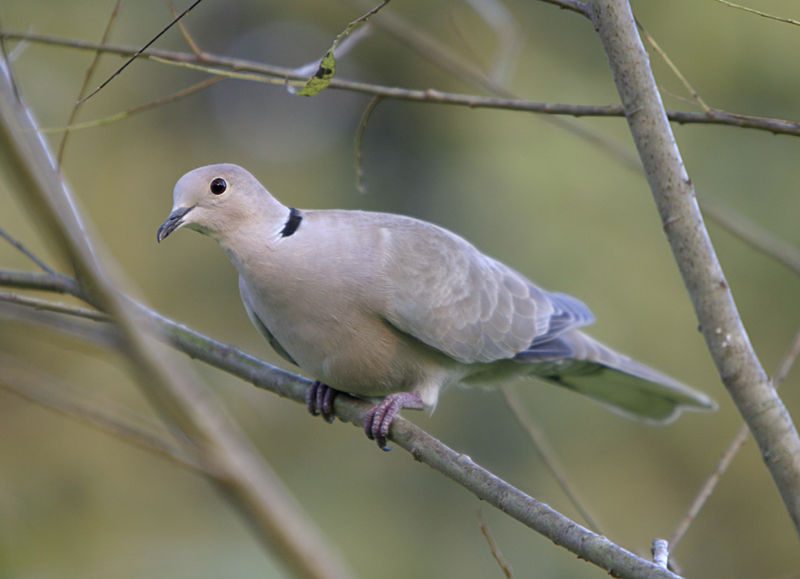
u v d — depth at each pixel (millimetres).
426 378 6656
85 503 11383
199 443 3535
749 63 13797
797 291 13570
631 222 13656
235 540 10820
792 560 13359
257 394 11820
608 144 6977
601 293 13398
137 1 15477
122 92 15586
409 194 16516
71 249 3445
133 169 15562
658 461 13570
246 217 6059
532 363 7473
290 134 17672
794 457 3877
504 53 7062
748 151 13773
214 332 14820
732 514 13523
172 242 15203
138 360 3492
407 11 15094
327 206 17031
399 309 6293
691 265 4039
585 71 14484
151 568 10523
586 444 13391
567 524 4141
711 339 4000
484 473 4566
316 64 5805
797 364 13594
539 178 13859
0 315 3855
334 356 6285
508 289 7254
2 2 13609
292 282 6066
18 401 11664
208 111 17141
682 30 13805
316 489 13227
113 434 3775
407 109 16688
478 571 12602
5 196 12391
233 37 17953
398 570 12734
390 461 13734
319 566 3588
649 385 8039
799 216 13500
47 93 13711
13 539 9258
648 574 3822
